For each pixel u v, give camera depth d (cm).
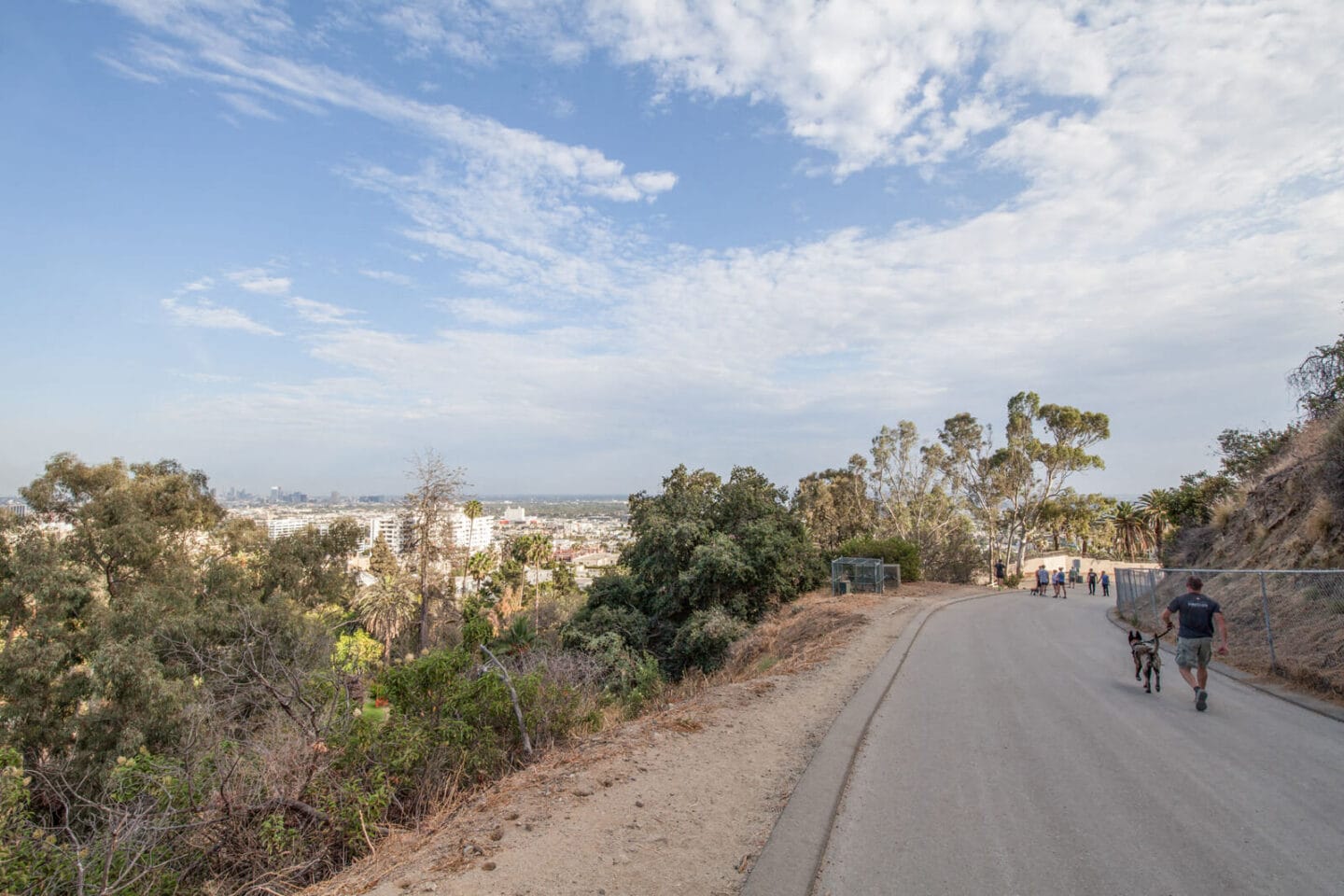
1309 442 1803
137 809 623
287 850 602
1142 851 460
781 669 1244
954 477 5222
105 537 2405
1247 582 1550
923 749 710
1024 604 2639
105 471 2675
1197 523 2992
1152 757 662
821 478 5456
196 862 611
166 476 3155
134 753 1588
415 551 4584
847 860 461
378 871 512
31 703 1720
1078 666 1189
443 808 670
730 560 2444
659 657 2519
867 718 827
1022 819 520
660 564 2678
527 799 598
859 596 2605
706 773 647
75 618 2034
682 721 831
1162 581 2178
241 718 1013
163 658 1992
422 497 4509
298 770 679
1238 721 794
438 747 738
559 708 894
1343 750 671
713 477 3519
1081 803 549
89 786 1548
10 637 2028
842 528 5075
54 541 2128
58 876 592
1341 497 1403
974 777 620
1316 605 1152
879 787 598
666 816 546
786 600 2753
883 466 5253
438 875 458
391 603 4412
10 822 639
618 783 623
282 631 2300
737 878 441
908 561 3578
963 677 1102
